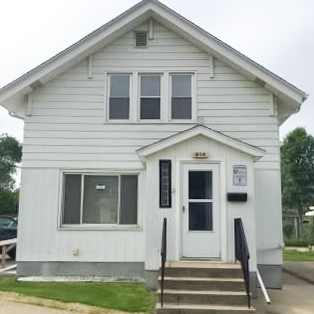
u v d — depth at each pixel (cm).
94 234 1145
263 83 1168
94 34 1165
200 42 1173
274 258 1123
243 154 1037
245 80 1198
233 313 805
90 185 1174
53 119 1188
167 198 1027
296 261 1889
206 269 919
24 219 1147
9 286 1011
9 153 4078
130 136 1184
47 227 1145
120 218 1157
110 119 1199
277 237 1132
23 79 1145
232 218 1013
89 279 1117
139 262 1132
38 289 972
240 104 1187
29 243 1138
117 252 1138
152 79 1220
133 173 1173
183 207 1036
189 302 848
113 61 1216
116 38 1221
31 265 1131
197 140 1045
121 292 962
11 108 1227
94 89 1204
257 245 1130
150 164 1040
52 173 1169
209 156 1037
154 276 995
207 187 1045
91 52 1205
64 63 1162
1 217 1777
